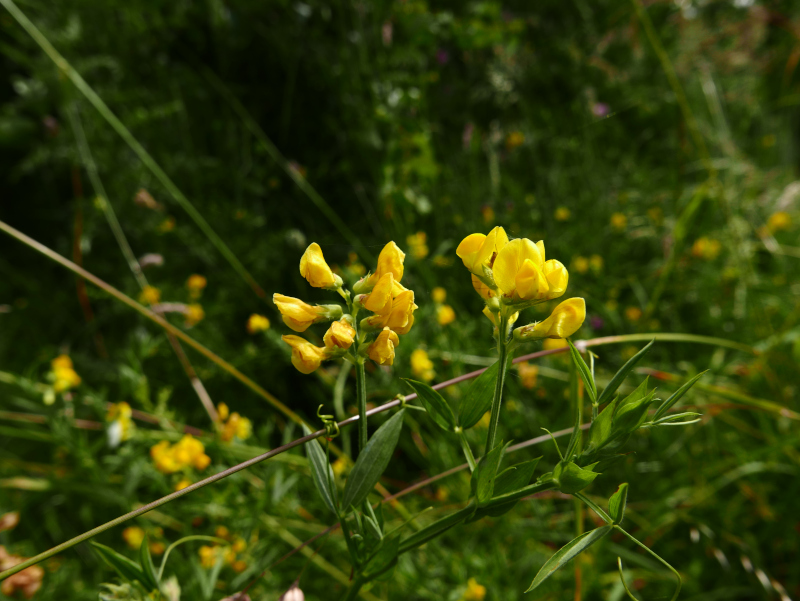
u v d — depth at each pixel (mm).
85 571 353
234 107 565
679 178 594
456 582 297
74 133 516
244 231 525
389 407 189
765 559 340
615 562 337
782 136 798
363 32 503
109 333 532
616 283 525
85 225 519
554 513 358
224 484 303
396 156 469
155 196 541
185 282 522
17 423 456
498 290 147
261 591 269
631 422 139
